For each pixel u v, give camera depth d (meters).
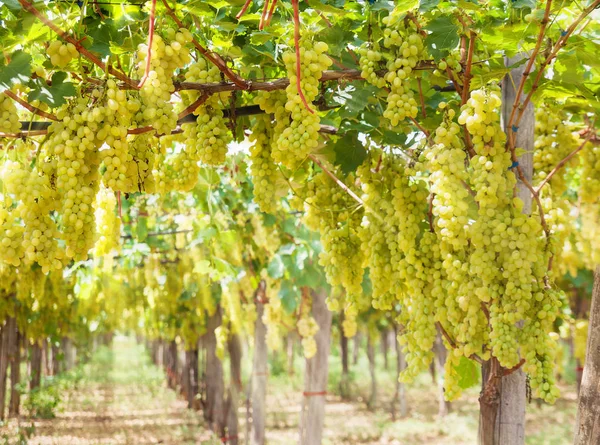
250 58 2.65
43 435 12.56
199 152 2.49
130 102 2.14
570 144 3.29
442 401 15.80
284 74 2.92
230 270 5.16
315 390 5.82
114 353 40.69
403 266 2.54
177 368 21.97
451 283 2.38
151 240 7.33
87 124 2.02
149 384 23.75
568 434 13.95
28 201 2.02
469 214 2.39
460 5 2.23
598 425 2.37
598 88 3.05
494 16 2.47
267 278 6.94
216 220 5.68
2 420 12.04
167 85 2.18
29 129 2.12
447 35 2.29
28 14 2.08
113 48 2.29
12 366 13.67
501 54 2.67
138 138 2.24
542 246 2.42
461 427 14.58
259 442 8.85
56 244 2.07
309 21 2.56
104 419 15.61
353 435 14.52
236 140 2.97
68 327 14.99
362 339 36.97
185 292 9.87
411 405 19.27
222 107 2.74
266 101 2.52
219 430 12.41
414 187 2.57
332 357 32.53
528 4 2.30
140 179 2.25
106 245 2.88
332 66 2.61
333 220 2.96
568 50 2.51
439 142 2.24
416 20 2.36
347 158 2.80
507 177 2.28
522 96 2.78
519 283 2.18
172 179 2.73
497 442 2.59
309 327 5.69
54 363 22.02
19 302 11.36
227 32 2.61
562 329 6.45
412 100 2.33
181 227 6.11
